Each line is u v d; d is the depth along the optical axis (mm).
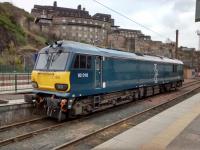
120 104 18594
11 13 61344
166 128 10688
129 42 94438
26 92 17203
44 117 13539
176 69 30906
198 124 11398
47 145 9586
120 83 17312
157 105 18141
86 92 13633
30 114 13797
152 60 23125
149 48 95062
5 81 20859
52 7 109000
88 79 13789
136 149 8188
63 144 9203
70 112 13016
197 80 53844
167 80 27625
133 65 19328
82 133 11234
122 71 17609
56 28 97875
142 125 11297
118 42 96750
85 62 13547
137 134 9898
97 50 14891
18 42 50875
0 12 53156
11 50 45812
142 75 21047
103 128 11484
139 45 94250
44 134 10867
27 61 44812
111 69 16125
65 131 11461
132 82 19156
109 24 114188
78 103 13297
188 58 99750
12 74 22047
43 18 94062
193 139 9156
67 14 106125
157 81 24578
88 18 106250
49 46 13781
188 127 10867
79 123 13016
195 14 16844
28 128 11828
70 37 96562
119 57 17125
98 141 10047
